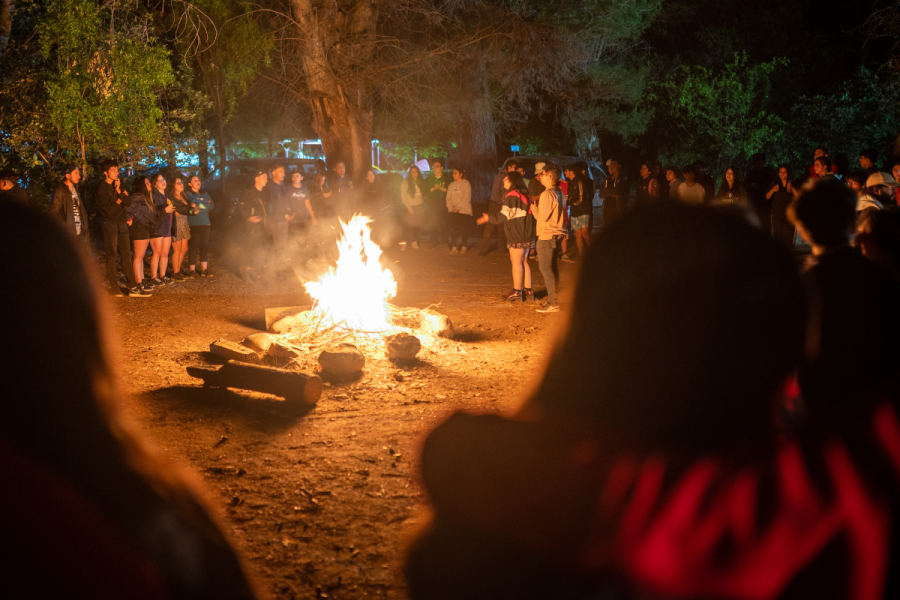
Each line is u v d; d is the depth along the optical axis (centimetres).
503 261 1428
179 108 1551
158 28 1616
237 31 1714
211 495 415
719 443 99
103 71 1194
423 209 1571
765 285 101
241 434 515
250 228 1218
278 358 703
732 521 94
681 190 1191
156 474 96
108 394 98
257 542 364
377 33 1853
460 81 1927
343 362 652
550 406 107
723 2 2652
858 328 248
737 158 2042
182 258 1215
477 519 100
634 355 100
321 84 1711
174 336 834
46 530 81
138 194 1078
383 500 411
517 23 1855
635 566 94
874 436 107
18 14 1430
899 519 99
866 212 346
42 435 87
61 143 1213
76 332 92
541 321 921
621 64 2102
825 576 95
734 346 99
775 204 1246
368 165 1798
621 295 103
